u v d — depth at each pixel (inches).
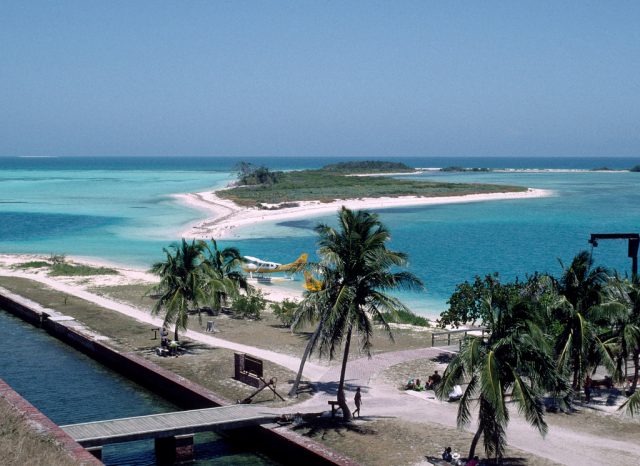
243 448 1181.1
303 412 1208.8
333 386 1376.7
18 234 4037.9
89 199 6220.5
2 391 1220.5
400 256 1196.5
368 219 1216.8
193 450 1128.8
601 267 1290.6
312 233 4074.8
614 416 1220.5
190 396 1331.2
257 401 1282.0
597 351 1278.3
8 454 923.4
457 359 962.7
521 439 1103.0
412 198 6274.6
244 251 3430.1
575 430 1148.5
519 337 946.7
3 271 2842.0
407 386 1359.5
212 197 6136.8
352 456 1031.0
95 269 2854.3
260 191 6584.6
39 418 1087.6
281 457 1114.1
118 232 4104.3
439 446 1066.7
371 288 1208.2
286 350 1660.9
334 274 1212.5
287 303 1980.8
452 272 2888.8
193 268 1668.3
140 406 1364.4
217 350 1649.9
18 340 1899.6
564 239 3858.3
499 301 989.8
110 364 1647.4
